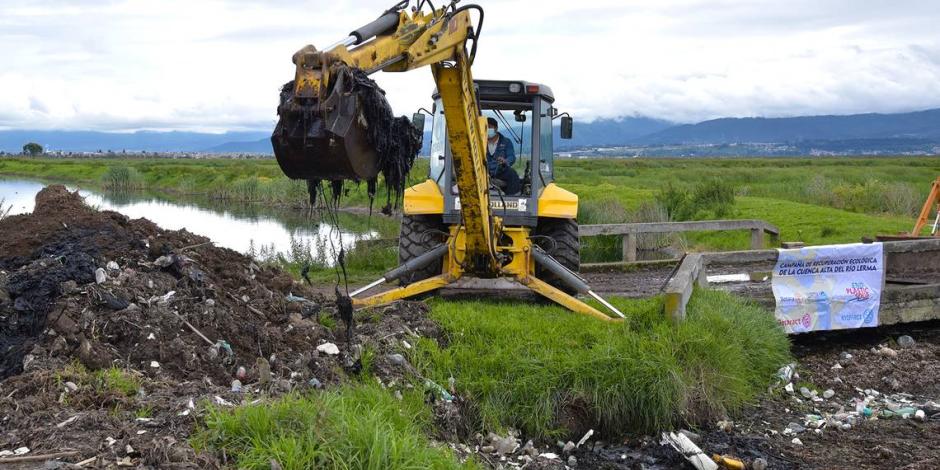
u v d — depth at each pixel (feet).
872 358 29.30
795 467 19.77
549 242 34.55
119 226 24.48
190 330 19.94
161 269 22.54
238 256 25.89
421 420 19.29
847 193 83.76
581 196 88.99
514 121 33.58
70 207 25.49
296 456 13.80
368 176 17.78
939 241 30.83
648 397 21.83
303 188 120.57
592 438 21.76
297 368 19.66
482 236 28.27
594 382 22.07
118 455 13.58
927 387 26.22
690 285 27.17
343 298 21.38
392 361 21.57
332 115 16.39
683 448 20.40
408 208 33.37
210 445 14.07
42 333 18.80
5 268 22.08
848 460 20.22
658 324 24.61
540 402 21.62
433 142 34.37
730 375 23.50
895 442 21.36
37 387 16.39
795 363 28.02
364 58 17.89
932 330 33.12
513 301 33.76
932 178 132.87
